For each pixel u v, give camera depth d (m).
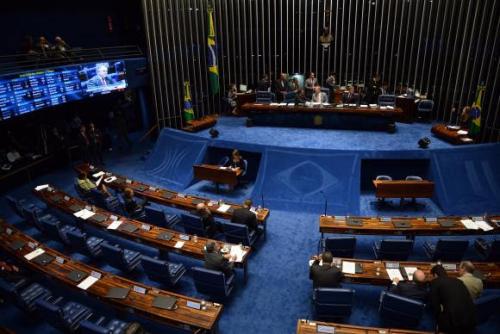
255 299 7.68
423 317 7.00
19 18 14.65
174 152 13.82
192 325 6.03
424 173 11.81
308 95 17.44
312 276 6.81
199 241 8.24
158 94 17.52
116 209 10.87
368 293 7.73
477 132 13.91
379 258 7.98
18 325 7.30
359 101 16.98
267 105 16.34
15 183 13.77
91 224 9.23
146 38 16.59
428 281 6.77
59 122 15.90
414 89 17.89
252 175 13.09
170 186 12.93
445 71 16.70
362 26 18.50
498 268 7.07
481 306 6.31
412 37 17.64
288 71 19.98
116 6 17.84
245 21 18.69
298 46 19.53
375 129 15.77
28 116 15.53
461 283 5.41
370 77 19.22
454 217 8.84
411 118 16.66
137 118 19.50
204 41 18.23
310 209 11.05
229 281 7.38
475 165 11.23
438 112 17.31
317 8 18.84
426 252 8.52
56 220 9.93
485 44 14.94
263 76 19.08
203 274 6.94
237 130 16.50
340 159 11.73
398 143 14.37
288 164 12.02
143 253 9.35
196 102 18.69
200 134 16.17
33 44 14.48
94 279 7.10
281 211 11.13
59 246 9.82
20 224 11.03
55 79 13.75
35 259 7.77
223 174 11.81
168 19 17.02
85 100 18.03
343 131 15.91
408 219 8.87
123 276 8.48
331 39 18.50
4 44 14.32
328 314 6.63
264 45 19.33
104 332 5.51
